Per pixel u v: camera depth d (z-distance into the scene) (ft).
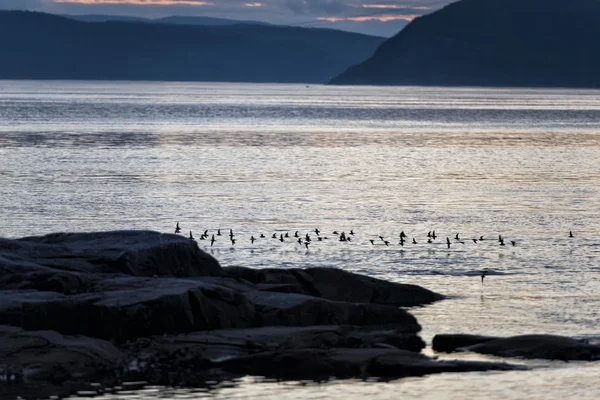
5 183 289.33
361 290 142.51
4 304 114.01
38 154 383.04
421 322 132.46
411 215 240.94
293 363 107.76
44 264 134.21
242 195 273.75
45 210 238.48
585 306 142.82
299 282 142.10
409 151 435.53
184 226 219.20
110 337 114.73
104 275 130.31
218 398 99.04
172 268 140.15
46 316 114.01
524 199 273.75
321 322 125.18
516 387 101.60
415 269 172.96
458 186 303.48
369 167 360.28
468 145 475.31
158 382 103.55
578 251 191.83
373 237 207.21
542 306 142.72
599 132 584.81
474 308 141.49
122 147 426.10
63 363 105.29
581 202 268.62
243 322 120.78
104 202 254.47
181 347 111.96
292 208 250.57
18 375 103.04
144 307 115.65
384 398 98.43
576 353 111.34
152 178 310.65
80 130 531.50
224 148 432.25
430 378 104.73
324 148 443.73
